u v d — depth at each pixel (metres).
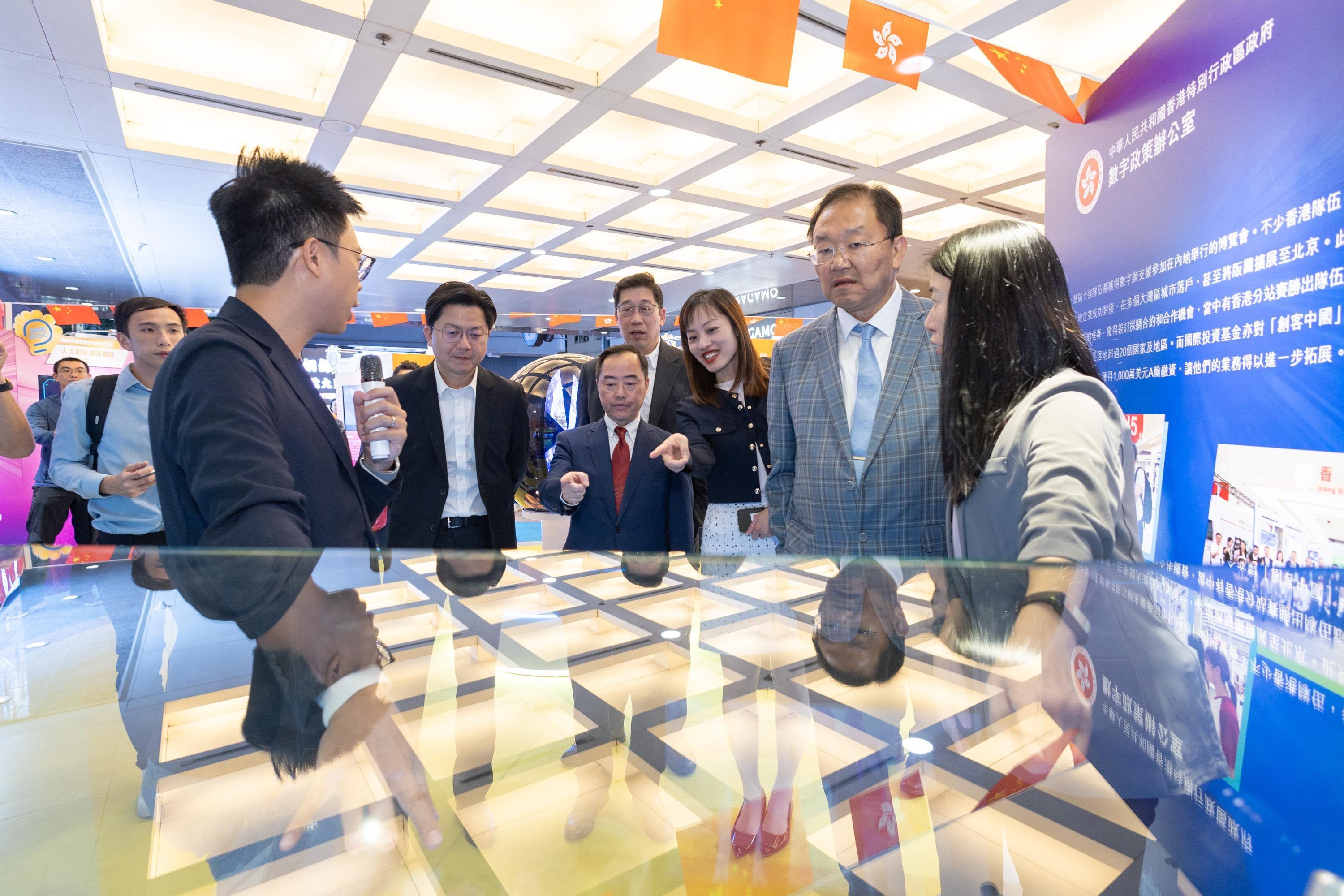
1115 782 0.38
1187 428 1.46
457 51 5.00
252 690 0.46
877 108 6.37
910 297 1.67
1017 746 0.42
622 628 0.60
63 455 2.38
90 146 5.98
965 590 0.61
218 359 0.96
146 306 2.37
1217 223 1.36
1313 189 1.10
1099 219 1.88
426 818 0.37
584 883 0.34
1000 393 0.97
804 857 0.35
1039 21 4.84
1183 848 0.35
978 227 1.07
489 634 0.58
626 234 9.43
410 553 0.73
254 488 0.85
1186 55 1.47
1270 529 1.20
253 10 4.46
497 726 0.45
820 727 0.45
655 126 6.80
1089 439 0.81
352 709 0.46
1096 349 1.89
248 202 1.06
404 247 9.48
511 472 2.52
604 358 2.20
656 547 2.18
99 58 4.79
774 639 0.57
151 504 2.48
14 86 5.06
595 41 5.38
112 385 2.43
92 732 0.41
